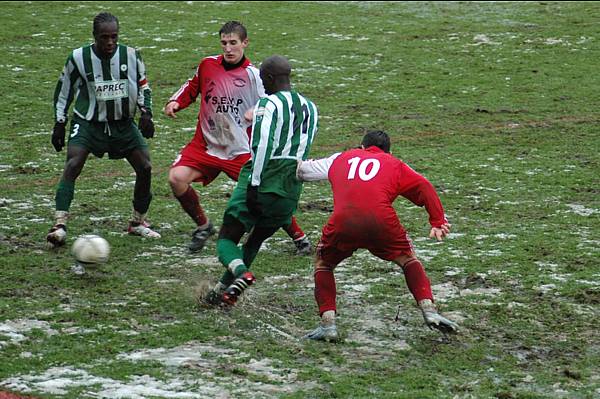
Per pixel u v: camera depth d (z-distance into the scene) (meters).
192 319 18.91
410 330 18.73
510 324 19.08
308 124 19.05
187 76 44.38
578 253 23.61
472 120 38.56
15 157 32.66
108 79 23.45
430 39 51.56
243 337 18.05
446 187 29.94
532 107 40.38
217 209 27.66
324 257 18.20
